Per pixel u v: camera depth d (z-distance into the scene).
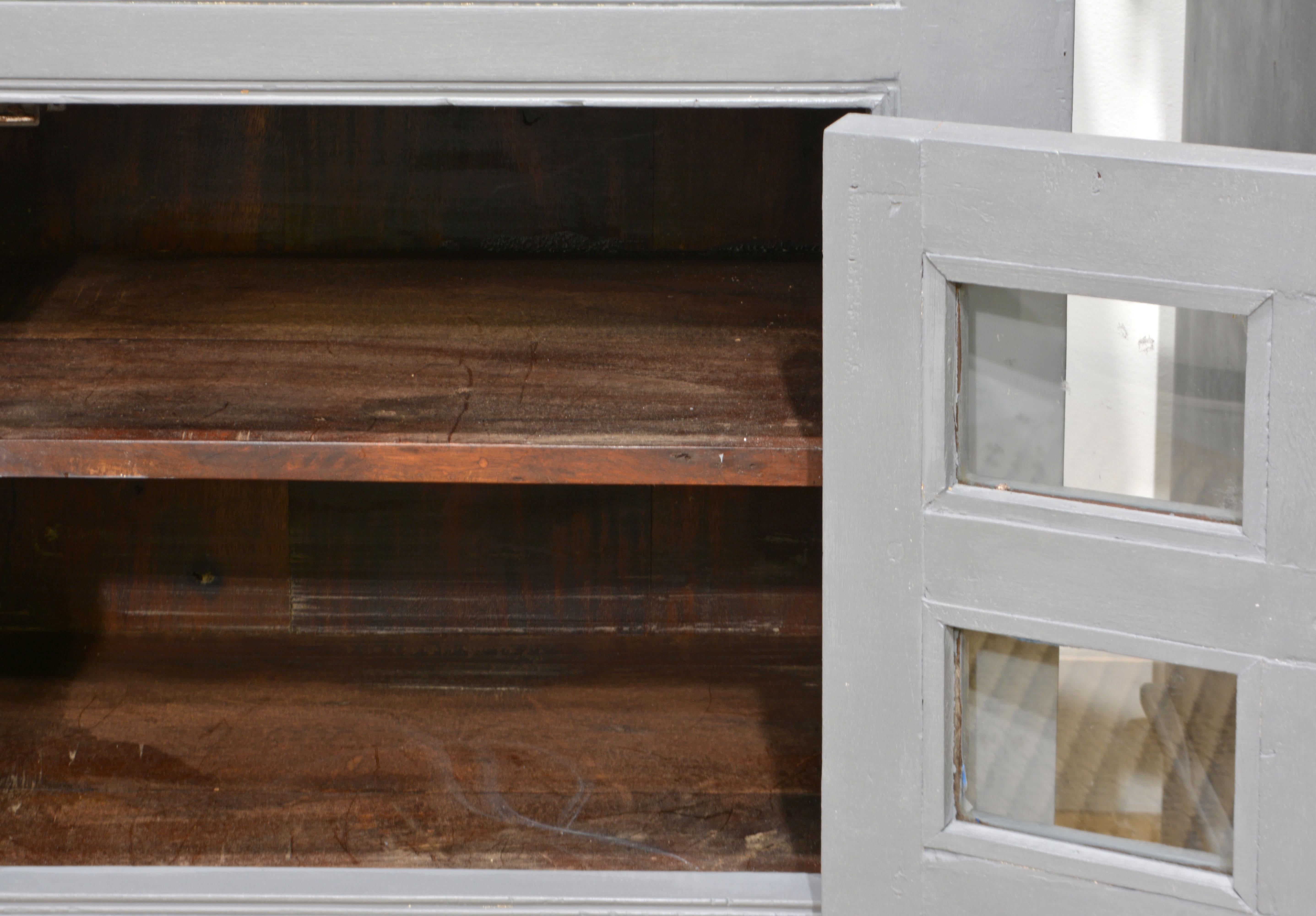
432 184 1.46
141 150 1.45
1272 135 1.10
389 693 1.44
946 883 0.93
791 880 1.08
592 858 1.11
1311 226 0.73
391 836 1.15
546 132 1.44
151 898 1.07
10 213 1.45
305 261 1.43
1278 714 0.81
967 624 0.88
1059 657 0.90
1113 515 0.83
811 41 0.93
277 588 1.58
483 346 1.20
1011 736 0.92
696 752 1.31
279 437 1.00
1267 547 0.79
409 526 1.57
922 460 0.86
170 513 1.56
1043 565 0.85
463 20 0.94
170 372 1.14
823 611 0.91
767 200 1.45
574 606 1.58
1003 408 0.88
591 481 0.98
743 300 1.31
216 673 1.48
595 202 1.46
